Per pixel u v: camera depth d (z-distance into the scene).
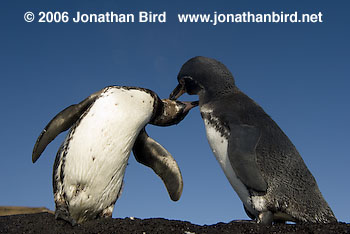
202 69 1.46
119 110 1.37
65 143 1.39
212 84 1.45
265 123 1.38
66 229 1.32
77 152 1.36
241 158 1.31
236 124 1.36
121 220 1.34
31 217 1.37
